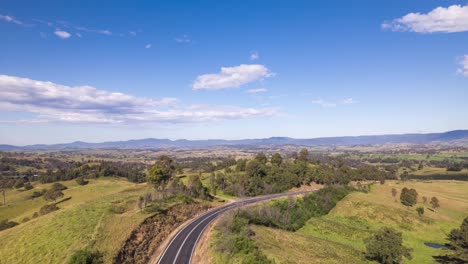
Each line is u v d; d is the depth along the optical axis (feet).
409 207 446.19
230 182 500.33
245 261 185.68
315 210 407.64
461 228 257.55
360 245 309.01
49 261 181.06
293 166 589.32
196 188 421.18
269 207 347.15
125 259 197.98
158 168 370.32
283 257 203.41
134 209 289.94
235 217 281.54
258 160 570.46
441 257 286.87
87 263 174.29
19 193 619.26
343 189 489.67
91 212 265.13
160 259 211.00
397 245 245.86
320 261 212.43
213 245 222.89
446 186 629.10
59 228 225.97
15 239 218.79
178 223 294.25
